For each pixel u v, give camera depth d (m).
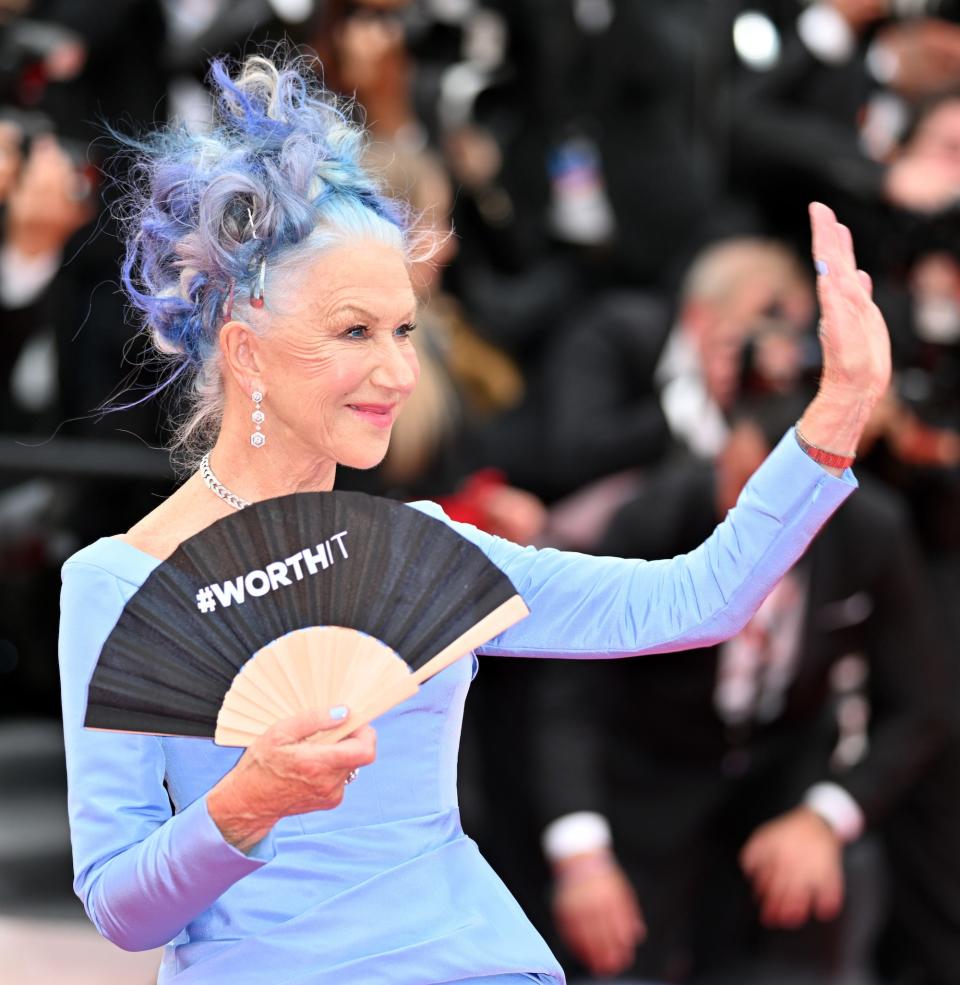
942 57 17.17
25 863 14.12
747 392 13.53
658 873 13.76
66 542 14.77
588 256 17.64
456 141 16.86
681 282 17.47
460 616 5.98
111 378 14.68
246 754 5.60
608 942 13.26
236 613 5.96
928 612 14.46
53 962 12.25
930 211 16.00
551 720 13.73
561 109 17.84
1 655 15.41
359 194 6.34
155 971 12.12
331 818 6.19
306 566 6.00
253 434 6.33
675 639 6.45
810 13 17.88
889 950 15.45
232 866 5.62
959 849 15.07
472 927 6.18
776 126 17.30
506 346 16.94
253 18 14.55
